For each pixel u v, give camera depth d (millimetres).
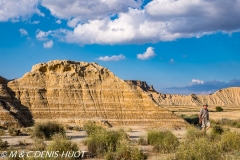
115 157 19312
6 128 46875
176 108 142375
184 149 17562
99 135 22859
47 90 57469
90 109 55906
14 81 57500
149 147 24344
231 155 18172
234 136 22422
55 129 32469
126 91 58688
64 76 59188
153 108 56469
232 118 77062
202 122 27234
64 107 55594
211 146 17828
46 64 60531
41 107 54812
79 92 58031
